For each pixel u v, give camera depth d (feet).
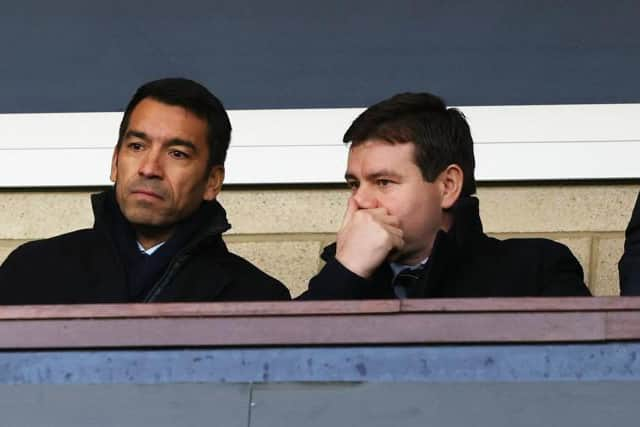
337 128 63.31
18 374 41.78
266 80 63.87
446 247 50.90
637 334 41.09
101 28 64.49
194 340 41.60
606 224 62.85
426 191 51.24
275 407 40.75
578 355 41.19
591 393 40.70
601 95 63.36
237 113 63.52
